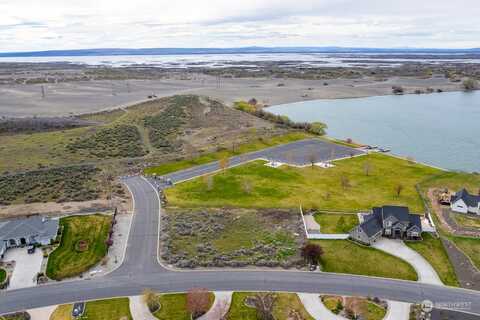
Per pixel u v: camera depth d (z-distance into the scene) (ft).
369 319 204.54
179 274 245.24
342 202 349.41
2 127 619.67
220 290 229.45
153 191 373.61
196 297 210.18
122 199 355.56
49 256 265.34
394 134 610.65
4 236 274.36
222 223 311.68
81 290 231.30
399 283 234.38
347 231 296.71
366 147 524.11
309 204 344.49
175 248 274.16
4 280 239.91
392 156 483.10
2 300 223.30
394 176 412.98
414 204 344.90
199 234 294.25
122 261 259.60
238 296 223.92
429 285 232.32
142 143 536.01
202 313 210.59
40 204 345.72
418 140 579.07
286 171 426.10
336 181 398.62
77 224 307.99
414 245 275.80
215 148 502.79
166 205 342.44
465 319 204.13
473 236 288.10
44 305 219.41
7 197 360.28
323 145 524.52
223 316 208.23
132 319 207.51
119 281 239.30
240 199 355.77
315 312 210.79
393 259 258.78
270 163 450.71
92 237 288.71
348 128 645.10
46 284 237.25
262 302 212.02
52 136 566.77
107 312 212.84
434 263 254.47
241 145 517.55
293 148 510.17
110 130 581.94
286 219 317.83
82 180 400.47
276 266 252.83
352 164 450.30
